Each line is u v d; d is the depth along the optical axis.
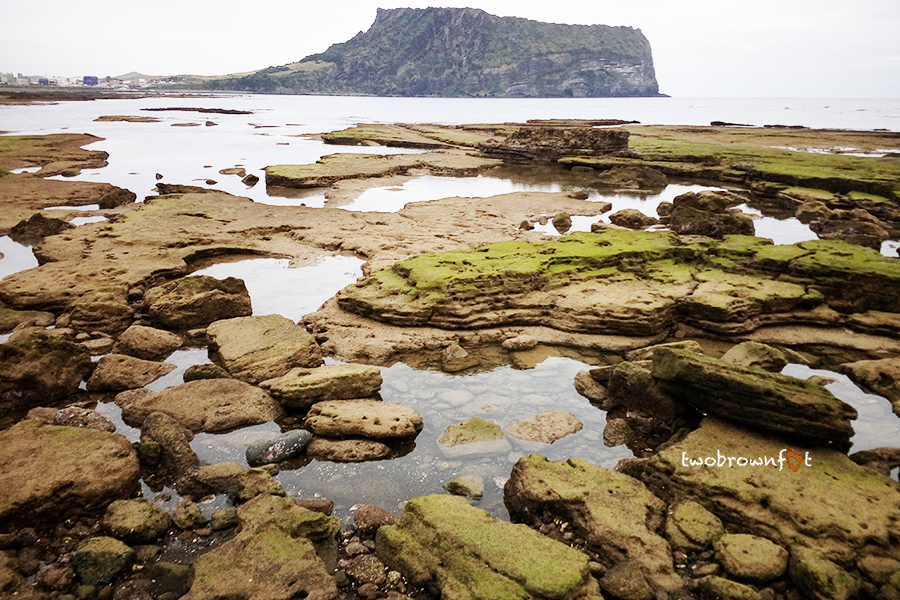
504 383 14.94
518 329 17.59
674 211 29.72
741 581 8.64
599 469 10.79
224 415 12.80
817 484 10.07
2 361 13.45
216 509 10.38
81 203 34.88
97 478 10.36
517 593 8.04
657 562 8.87
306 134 84.50
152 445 11.52
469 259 20.58
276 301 19.78
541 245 22.66
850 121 142.25
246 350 15.20
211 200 33.59
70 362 14.33
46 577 8.68
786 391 11.22
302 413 13.43
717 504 9.91
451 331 17.41
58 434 11.48
